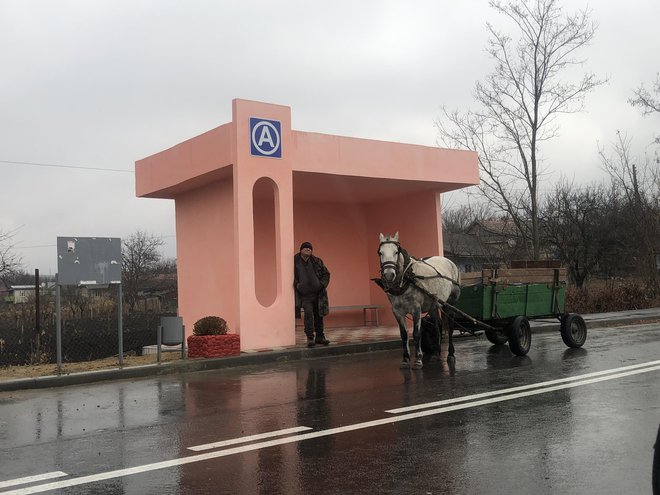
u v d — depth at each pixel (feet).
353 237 62.39
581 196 123.65
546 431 21.31
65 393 30.53
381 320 62.44
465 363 37.93
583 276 115.24
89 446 20.67
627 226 109.81
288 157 44.11
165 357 39.65
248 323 41.68
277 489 16.22
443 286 37.81
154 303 104.68
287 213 43.83
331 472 17.51
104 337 59.93
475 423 22.63
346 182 50.75
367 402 26.91
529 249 91.25
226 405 26.96
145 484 16.80
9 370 35.22
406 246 59.11
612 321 65.82
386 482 16.56
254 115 42.52
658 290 96.53
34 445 20.89
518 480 16.44
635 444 19.49
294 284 43.93
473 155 55.26
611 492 15.38
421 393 28.58
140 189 54.19
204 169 45.03
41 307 74.33
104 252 35.88
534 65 76.59
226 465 18.31
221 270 46.88
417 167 51.37
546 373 33.30
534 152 78.74
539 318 42.93
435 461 18.26
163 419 24.47
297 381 32.89
